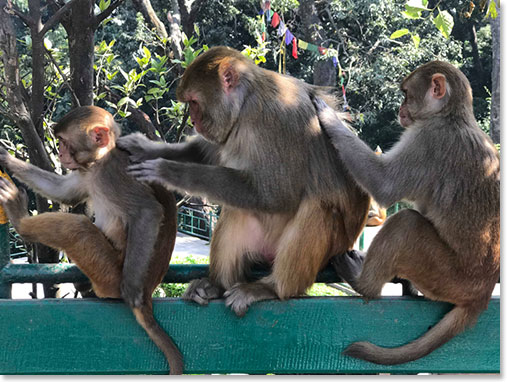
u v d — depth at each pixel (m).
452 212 1.65
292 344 1.60
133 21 10.09
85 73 2.35
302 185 1.71
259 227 1.77
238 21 11.45
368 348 1.59
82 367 1.57
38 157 2.23
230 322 1.60
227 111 1.71
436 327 1.60
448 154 1.67
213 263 1.73
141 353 1.58
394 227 1.64
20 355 1.55
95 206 1.69
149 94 2.97
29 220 1.58
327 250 1.73
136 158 1.74
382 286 1.63
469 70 12.03
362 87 10.02
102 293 1.62
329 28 10.10
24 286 4.82
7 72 2.12
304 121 1.73
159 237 1.63
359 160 1.71
